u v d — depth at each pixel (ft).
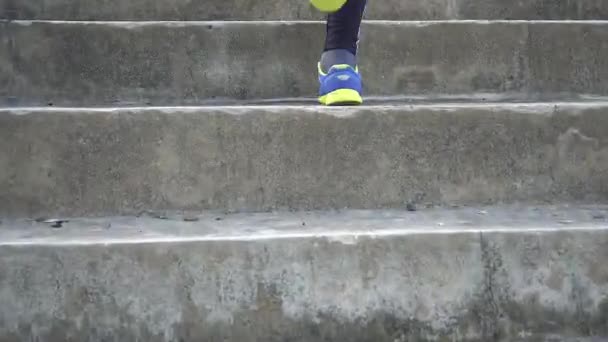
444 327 4.36
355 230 4.49
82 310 4.19
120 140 5.05
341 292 4.32
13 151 4.97
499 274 4.40
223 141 5.12
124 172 5.06
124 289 4.21
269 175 5.16
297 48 6.50
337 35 6.04
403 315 4.34
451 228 4.51
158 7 7.27
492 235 4.40
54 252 4.17
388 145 5.22
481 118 5.28
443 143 5.25
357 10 6.00
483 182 5.29
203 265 4.25
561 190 5.33
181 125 5.09
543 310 4.40
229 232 4.51
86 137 5.02
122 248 4.21
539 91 6.59
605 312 4.42
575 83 6.60
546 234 4.42
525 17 7.51
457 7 7.50
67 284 4.18
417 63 6.55
